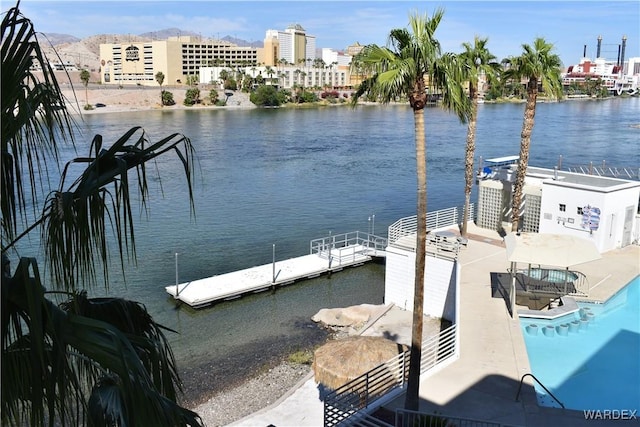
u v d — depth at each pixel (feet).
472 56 88.94
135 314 17.10
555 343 57.98
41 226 14.06
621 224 86.89
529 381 48.73
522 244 64.08
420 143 43.78
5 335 12.67
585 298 67.77
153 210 158.20
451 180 206.80
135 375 12.42
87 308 16.02
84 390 14.94
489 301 67.51
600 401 47.29
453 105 43.42
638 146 270.87
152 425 12.72
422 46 41.16
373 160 248.73
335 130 367.86
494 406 44.60
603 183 91.04
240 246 129.08
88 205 13.83
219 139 315.78
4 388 12.84
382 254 116.06
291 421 55.93
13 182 13.96
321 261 114.42
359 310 86.69
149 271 109.19
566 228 86.79
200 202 169.17
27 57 13.38
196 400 65.82
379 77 40.83
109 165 14.38
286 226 147.02
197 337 83.46
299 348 79.51
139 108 545.85
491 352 54.29
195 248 126.11
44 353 12.82
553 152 252.62
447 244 86.02
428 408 44.39
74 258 13.69
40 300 11.66
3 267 13.21
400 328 77.92
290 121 432.25
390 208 167.53
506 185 97.86
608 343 57.98
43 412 12.41
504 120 433.07
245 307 94.94
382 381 49.70
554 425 41.91
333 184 199.00
